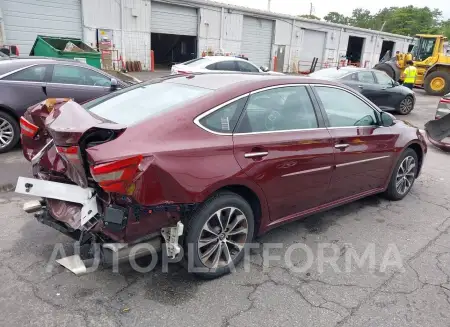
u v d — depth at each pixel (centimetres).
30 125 331
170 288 301
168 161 267
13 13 1653
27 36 1714
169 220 278
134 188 253
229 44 2481
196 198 278
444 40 2162
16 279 299
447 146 788
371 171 441
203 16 2291
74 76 692
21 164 576
